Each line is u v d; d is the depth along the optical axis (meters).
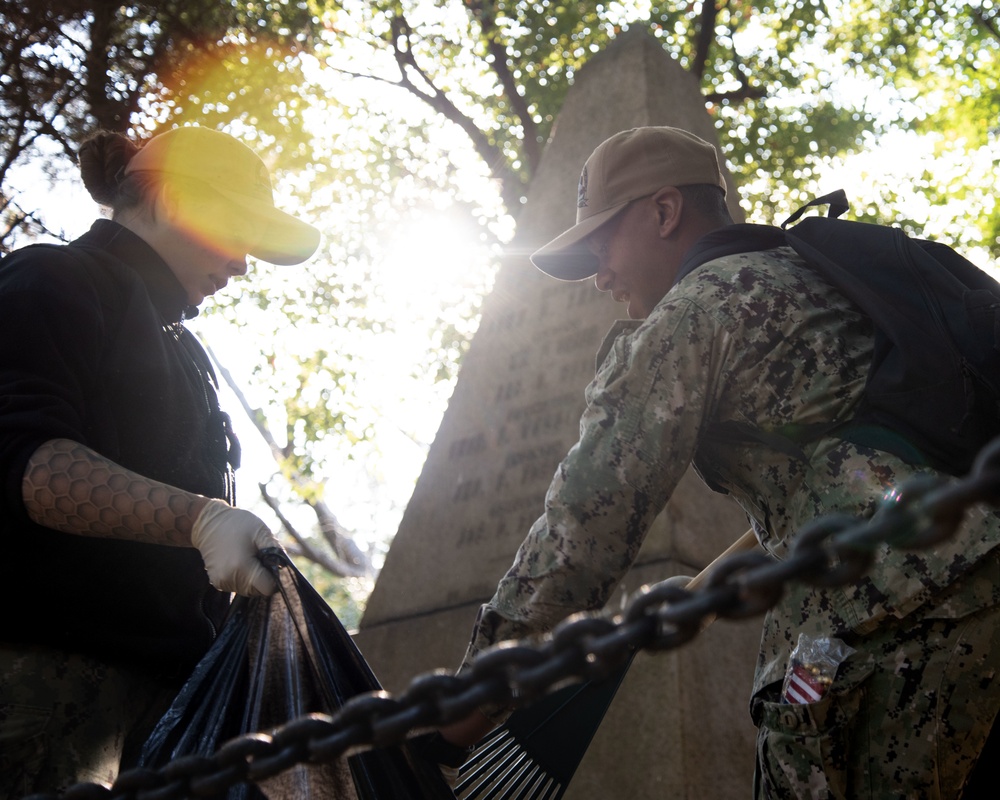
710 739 2.93
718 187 1.96
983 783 1.53
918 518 0.75
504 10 11.32
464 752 1.64
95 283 1.82
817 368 1.58
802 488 1.56
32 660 1.63
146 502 1.61
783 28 11.53
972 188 11.63
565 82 11.61
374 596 3.95
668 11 11.50
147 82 7.21
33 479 1.59
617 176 1.93
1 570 1.63
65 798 1.19
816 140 11.71
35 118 5.72
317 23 10.43
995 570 1.44
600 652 0.91
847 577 0.80
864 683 1.47
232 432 2.07
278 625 1.62
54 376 1.69
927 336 1.50
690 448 1.61
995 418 1.46
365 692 1.61
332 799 1.57
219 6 8.67
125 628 1.73
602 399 1.64
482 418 4.08
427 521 3.99
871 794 1.47
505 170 11.70
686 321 1.64
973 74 11.45
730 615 0.87
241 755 1.11
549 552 1.59
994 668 1.44
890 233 1.66
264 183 2.10
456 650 3.64
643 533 1.60
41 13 6.03
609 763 2.96
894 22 11.50
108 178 2.10
